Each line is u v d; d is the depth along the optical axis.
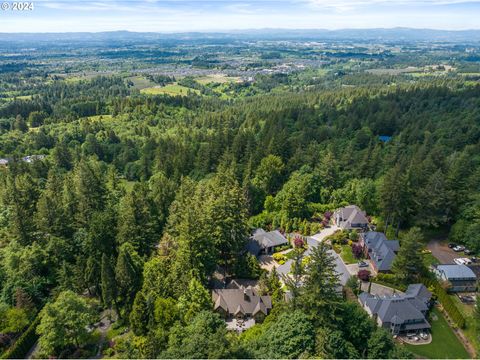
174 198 94.06
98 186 93.38
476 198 82.00
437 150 100.38
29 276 67.38
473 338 57.94
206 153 123.44
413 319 59.12
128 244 71.19
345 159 113.00
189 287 58.62
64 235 76.44
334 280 52.78
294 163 114.19
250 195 101.31
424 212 86.44
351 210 94.75
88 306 60.28
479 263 76.94
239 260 75.56
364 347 50.19
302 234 91.31
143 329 56.94
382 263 74.38
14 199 82.38
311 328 47.41
